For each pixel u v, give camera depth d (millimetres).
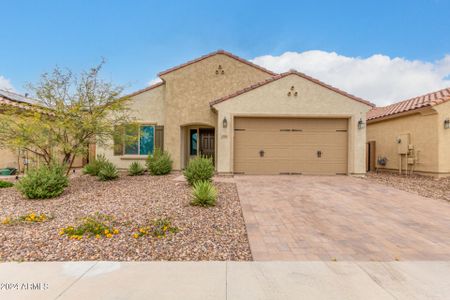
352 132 13570
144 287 3578
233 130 13602
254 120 13891
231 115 13516
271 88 13594
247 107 13539
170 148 15742
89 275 3893
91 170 13492
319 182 11758
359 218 6832
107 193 9078
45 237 5148
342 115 13578
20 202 7879
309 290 3535
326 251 4848
